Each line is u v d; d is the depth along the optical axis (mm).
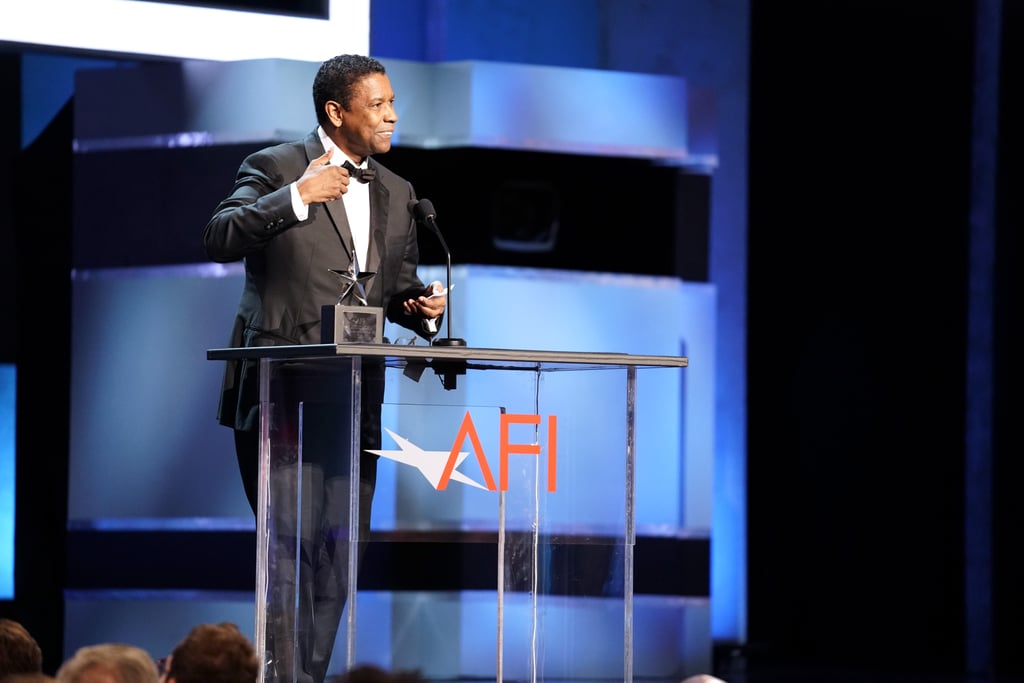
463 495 8445
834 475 19516
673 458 17047
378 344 8023
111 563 16234
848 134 19609
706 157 17250
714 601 19422
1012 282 18891
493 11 18516
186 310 16297
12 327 17750
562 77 16734
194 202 16281
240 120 16141
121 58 16453
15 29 15609
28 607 17281
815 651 19391
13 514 17859
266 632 8461
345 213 9820
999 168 18984
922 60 19500
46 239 17469
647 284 17031
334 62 9875
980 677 17719
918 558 19297
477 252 16516
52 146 17531
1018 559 18766
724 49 19578
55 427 17188
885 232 19547
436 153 16531
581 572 8734
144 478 16250
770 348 19578
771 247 19547
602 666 8750
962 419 19312
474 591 8484
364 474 8227
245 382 9578
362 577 8250
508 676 8547
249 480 9648
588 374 8742
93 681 5953
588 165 16938
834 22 19609
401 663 8391
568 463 8703
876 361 19484
